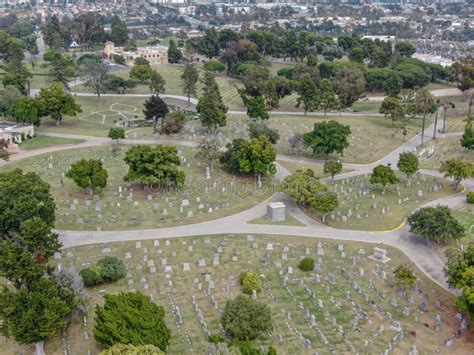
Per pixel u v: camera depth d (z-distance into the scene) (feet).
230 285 305.53
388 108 639.76
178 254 340.59
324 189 399.24
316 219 395.34
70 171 421.59
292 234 371.15
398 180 454.81
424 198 437.58
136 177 428.56
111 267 304.50
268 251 345.72
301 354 249.14
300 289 303.89
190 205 414.62
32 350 252.42
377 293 301.22
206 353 218.59
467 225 384.88
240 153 464.65
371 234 373.81
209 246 351.67
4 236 312.29
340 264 332.80
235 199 428.15
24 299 245.04
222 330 264.93
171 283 305.53
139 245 347.15
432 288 307.78
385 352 248.73
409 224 370.94
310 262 323.37
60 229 370.53
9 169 482.69
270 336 261.44
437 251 350.23
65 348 251.39
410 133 625.00
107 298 251.39
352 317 278.46
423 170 504.02
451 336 264.93
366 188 456.04
